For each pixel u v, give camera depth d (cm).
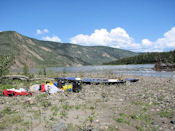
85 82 1972
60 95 1242
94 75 3438
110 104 1012
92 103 1024
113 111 862
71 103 1005
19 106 898
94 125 657
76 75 3409
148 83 2105
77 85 1424
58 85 1534
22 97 1125
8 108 842
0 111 793
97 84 1948
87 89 1580
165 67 5734
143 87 1748
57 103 991
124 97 1228
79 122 682
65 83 1562
